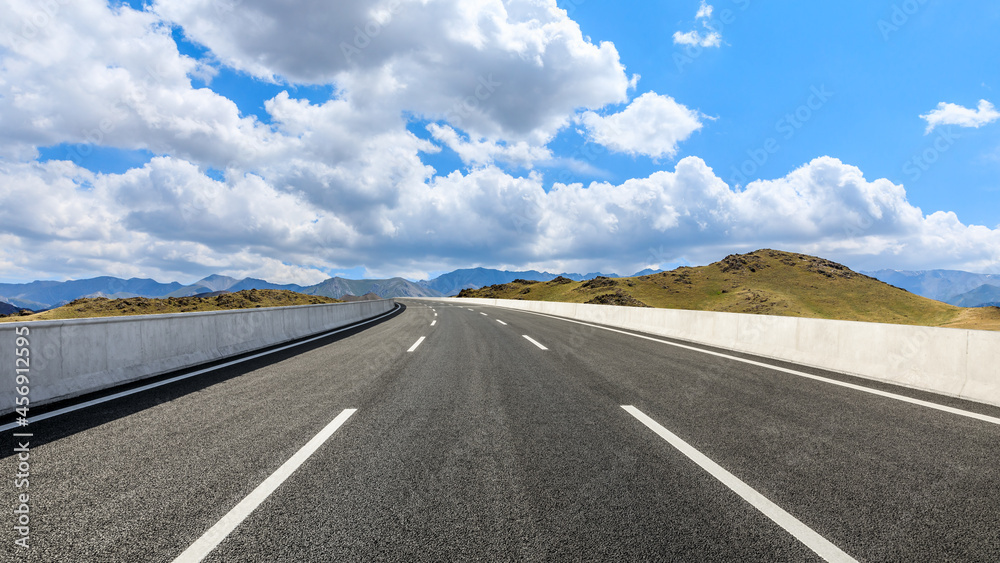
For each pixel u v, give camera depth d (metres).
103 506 2.60
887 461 3.34
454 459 3.33
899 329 6.37
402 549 2.18
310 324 13.80
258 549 2.18
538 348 9.86
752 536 2.31
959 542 2.27
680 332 12.53
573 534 2.32
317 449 3.53
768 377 6.59
